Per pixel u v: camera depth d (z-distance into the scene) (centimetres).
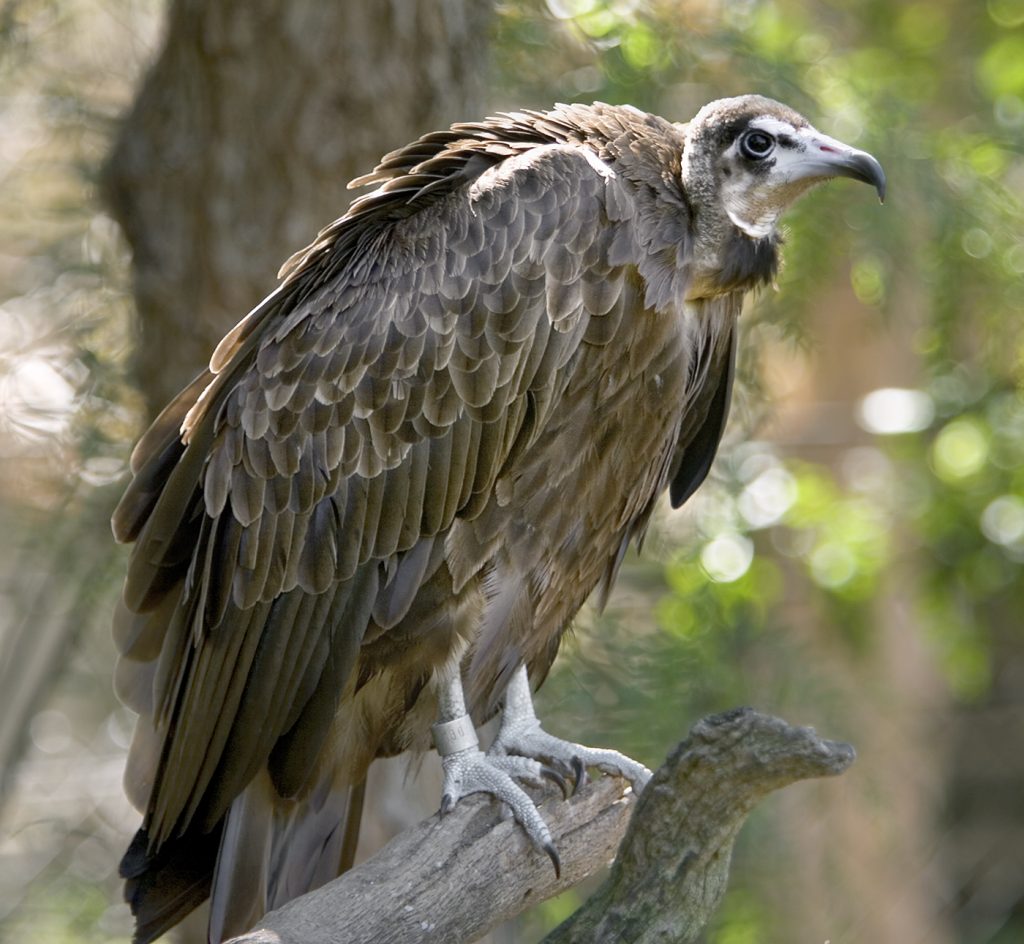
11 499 1284
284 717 763
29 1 1311
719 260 794
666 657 1218
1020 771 1973
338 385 762
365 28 1017
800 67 1297
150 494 809
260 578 764
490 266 752
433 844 708
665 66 1234
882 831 1555
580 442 777
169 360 1061
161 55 1069
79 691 1398
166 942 1323
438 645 770
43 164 1351
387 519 761
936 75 1590
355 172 1027
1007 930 1992
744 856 1319
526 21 1241
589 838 741
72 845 1366
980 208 1338
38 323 1263
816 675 1330
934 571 1617
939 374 1525
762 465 1348
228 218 1033
